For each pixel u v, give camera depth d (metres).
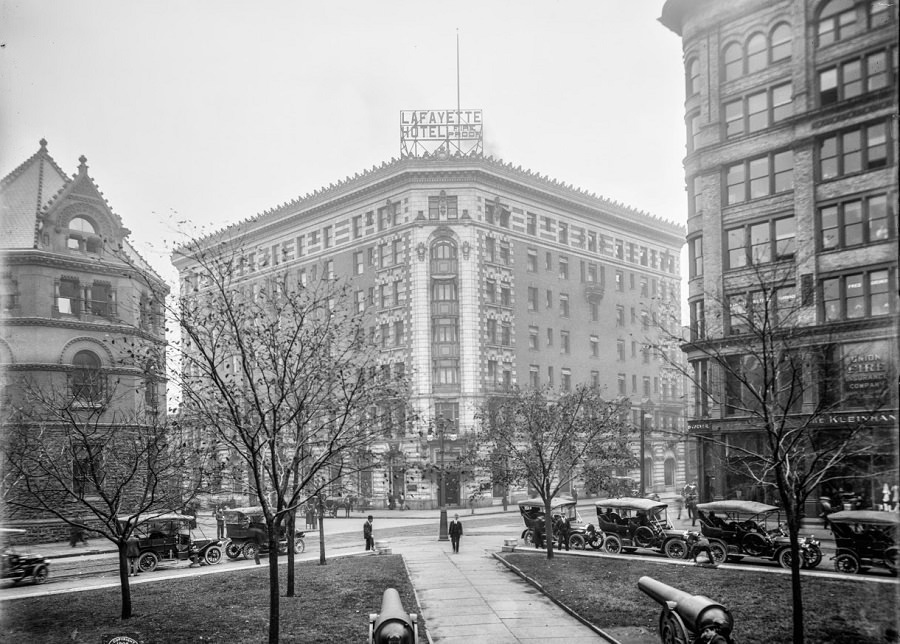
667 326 54.31
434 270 62.88
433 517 54.84
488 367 63.97
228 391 19.39
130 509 30.25
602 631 17.06
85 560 30.56
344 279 68.00
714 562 25.11
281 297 33.16
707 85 32.22
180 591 23.22
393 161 64.88
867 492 22.47
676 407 74.31
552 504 33.69
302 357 24.28
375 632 12.58
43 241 34.25
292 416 19.06
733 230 30.97
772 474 25.05
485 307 63.94
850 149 27.28
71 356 32.62
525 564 27.25
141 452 21.19
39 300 32.56
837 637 14.89
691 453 72.81
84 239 35.97
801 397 20.48
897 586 12.38
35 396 24.19
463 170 63.66
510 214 67.56
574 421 34.91
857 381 17.86
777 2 30.05
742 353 20.67
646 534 28.62
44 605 20.92
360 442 23.67
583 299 74.19
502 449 35.00
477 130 74.31
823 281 26.55
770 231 29.56
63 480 22.28
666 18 33.88
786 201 29.03
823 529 25.14
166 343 20.20
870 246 25.64
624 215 78.88
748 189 30.67
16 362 30.64
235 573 27.30
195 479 25.11
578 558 28.33
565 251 72.81
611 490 33.06
